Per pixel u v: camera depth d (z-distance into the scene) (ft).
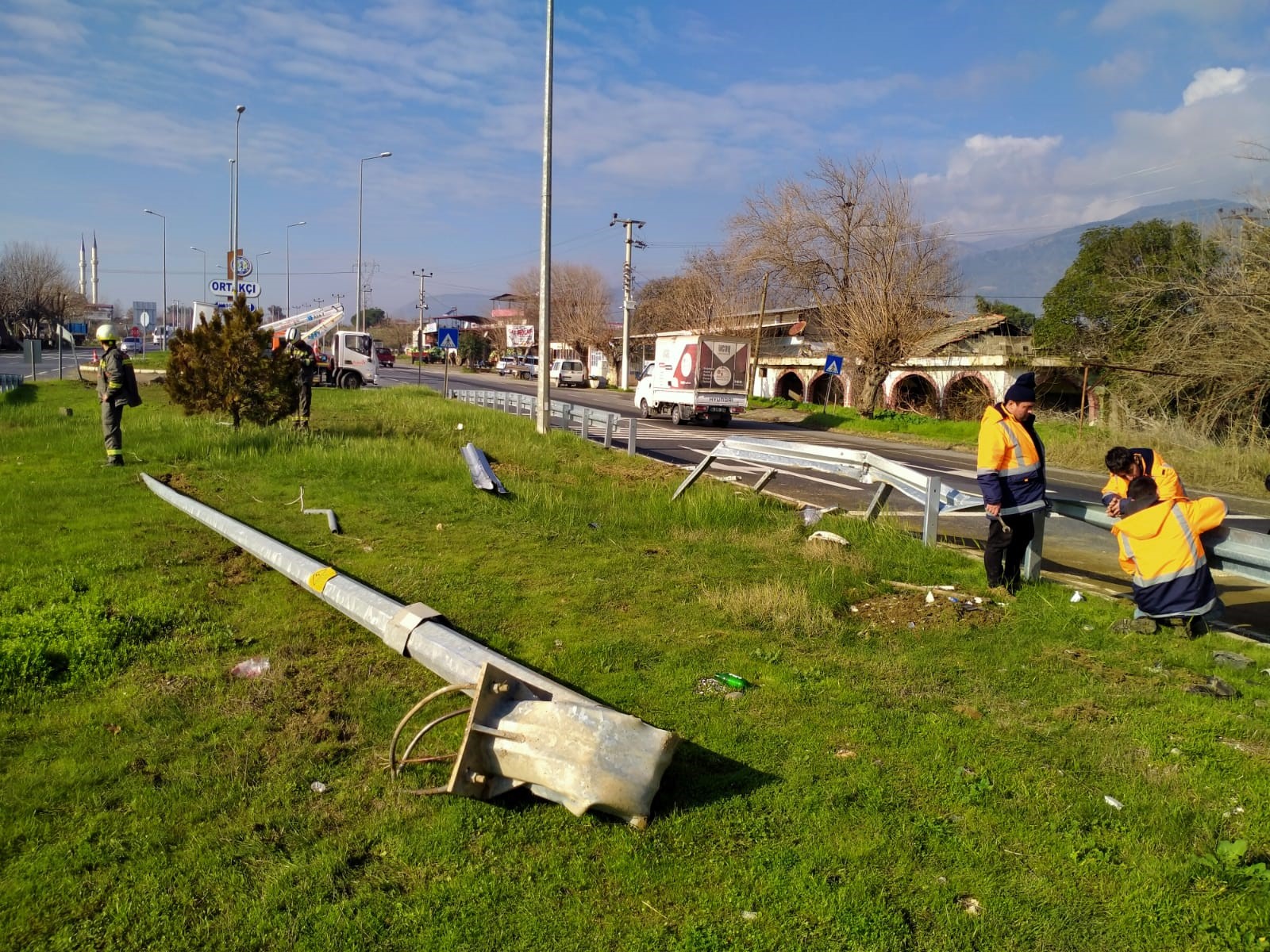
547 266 58.18
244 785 11.60
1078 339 100.01
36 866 9.77
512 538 26.66
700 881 9.84
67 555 22.54
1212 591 18.30
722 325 169.27
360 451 42.14
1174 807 11.43
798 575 22.80
